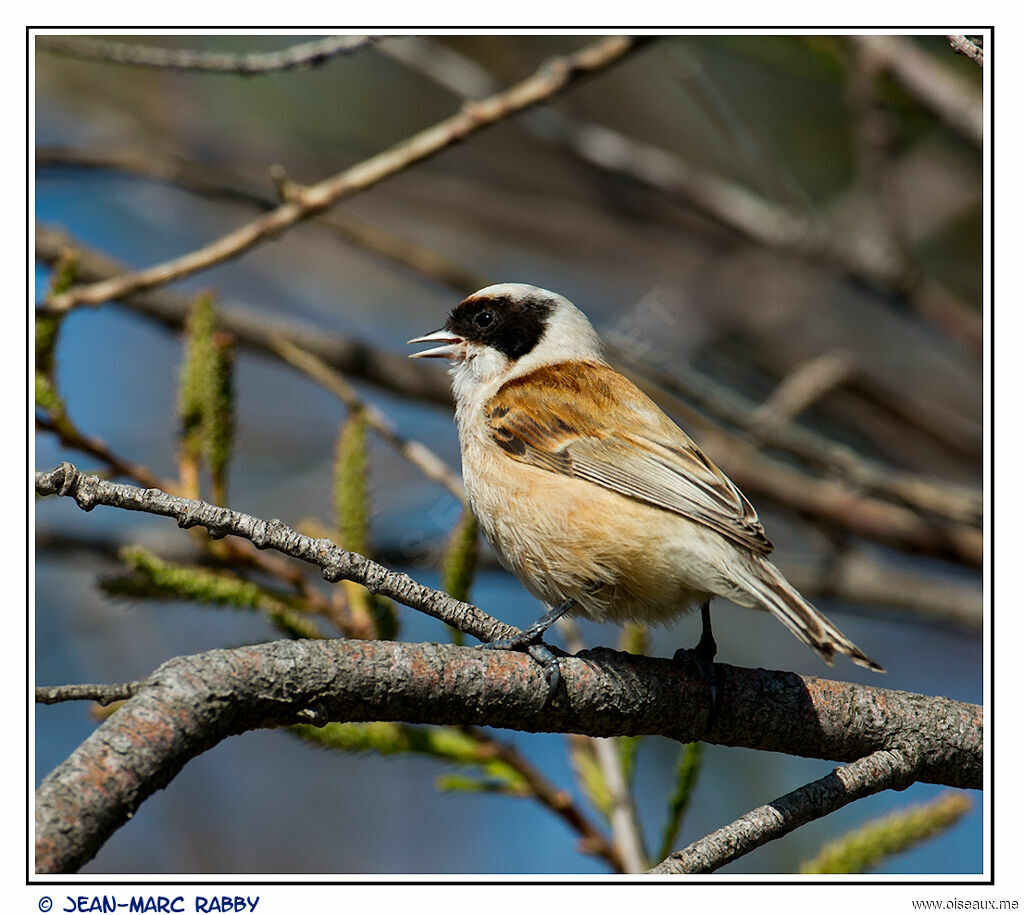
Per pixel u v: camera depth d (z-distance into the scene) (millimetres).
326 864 12320
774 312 15977
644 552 7691
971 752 6570
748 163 14789
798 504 12109
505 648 6043
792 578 12359
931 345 16047
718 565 7477
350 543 6984
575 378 8977
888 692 6715
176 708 5027
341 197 8891
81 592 12719
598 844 6648
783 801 5781
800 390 12344
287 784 12719
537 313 9805
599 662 6289
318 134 15578
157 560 6395
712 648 6773
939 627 12469
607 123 15508
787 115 14930
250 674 5215
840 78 11914
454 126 9047
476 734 6684
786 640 13844
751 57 12094
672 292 16016
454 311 10016
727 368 15109
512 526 8234
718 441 12133
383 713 5578
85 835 4711
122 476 7059
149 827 12273
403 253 12344
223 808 12461
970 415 15578
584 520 7887
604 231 16234
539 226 16219
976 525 11336
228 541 6805
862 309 16047
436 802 12727
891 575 12406
